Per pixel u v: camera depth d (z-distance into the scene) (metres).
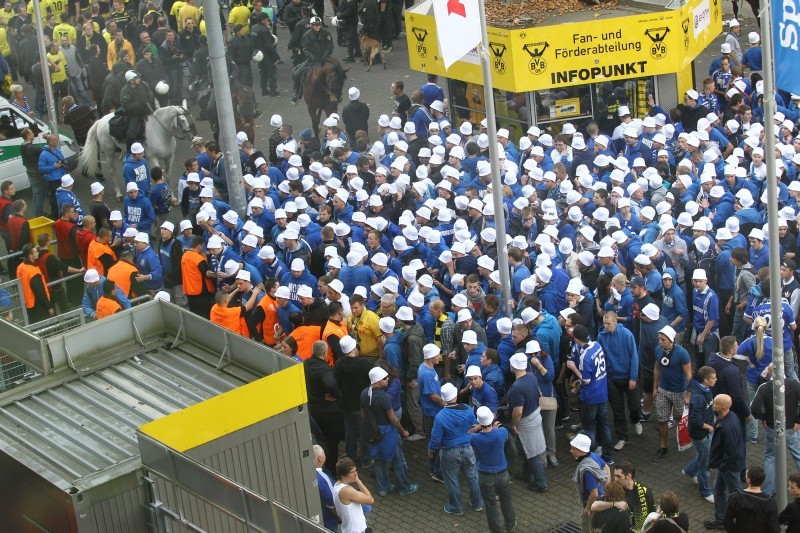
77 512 10.66
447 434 16.86
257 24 36.50
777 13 15.04
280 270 21.75
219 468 11.62
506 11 31.39
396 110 31.02
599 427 18.12
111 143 30.05
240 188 24.19
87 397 12.78
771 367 17.22
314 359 17.47
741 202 22.81
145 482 10.98
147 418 12.27
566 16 30.62
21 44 37.84
